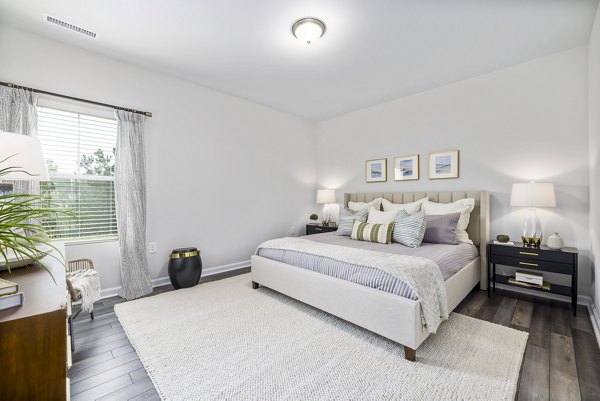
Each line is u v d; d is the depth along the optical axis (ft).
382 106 14.43
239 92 12.99
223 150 13.04
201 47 9.04
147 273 10.16
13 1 6.87
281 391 4.99
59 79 8.74
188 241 11.82
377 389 5.00
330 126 17.02
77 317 8.10
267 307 8.66
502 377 5.27
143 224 10.16
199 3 6.95
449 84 11.96
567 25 7.79
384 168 14.30
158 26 7.91
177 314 8.18
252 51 9.27
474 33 8.19
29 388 2.54
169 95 11.19
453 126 11.88
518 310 8.43
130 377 5.49
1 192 4.06
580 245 8.99
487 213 10.55
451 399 4.72
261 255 10.35
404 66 10.33
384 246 9.53
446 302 6.83
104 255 9.59
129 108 10.11
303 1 6.84
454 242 9.73
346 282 7.13
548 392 4.91
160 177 10.96
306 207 17.21
